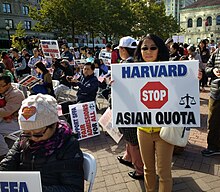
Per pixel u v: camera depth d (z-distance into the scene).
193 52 8.51
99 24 31.92
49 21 31.08
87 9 29.12
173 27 47.84
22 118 1.77
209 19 66.88
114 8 35.06
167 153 2.53
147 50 2.50
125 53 3.67
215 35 66.00
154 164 2.73
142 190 3.31
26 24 56.69
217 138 4.15
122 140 5.10
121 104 2.49
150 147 2.62
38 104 1.81
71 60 11.16
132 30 39.53
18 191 1.65
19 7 54.78
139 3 41.97
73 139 1.96
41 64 6.29
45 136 1.85
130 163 4.00
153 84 2.40
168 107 2.40
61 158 1.87
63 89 7.61
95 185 3.47
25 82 6.43
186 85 2.34
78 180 1.87
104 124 4.91
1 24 51.84
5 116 3.89
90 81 5.64
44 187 1.81
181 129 2.43
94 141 5.10
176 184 3.39
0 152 3.58
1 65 7.52
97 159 4.28
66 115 5.70
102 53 10.66
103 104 7.81
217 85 3.91
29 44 21.14
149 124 2.46
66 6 28.92
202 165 3.88
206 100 8.23
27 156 1.92
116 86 2.48
